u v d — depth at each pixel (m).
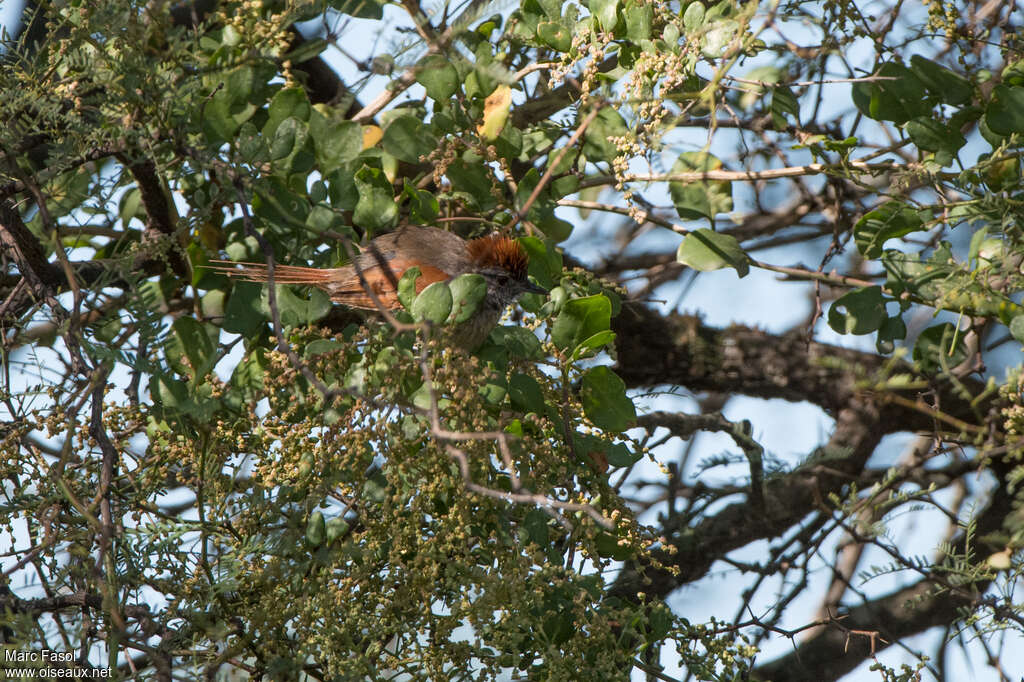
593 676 6.48
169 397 7.06
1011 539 7.01
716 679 6.82
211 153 6.89
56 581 6.18
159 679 5.89
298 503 6.84
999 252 7.74
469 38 7.55
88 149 6.95
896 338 8.50
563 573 6.66
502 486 7.16
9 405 6.89
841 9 7.89
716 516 11.02
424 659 6.32
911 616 10.59
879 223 8.40
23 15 7.32
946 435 8.79
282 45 7.09
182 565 6.60
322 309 7.57
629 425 7.64
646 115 7.38
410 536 6.48
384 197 8.08
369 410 6.27
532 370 7.50
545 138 9.01
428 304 6.70
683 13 7.93
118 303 7.67
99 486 6.43
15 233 7.78
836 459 10.60
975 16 8.89
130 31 6.40
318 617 6.15
